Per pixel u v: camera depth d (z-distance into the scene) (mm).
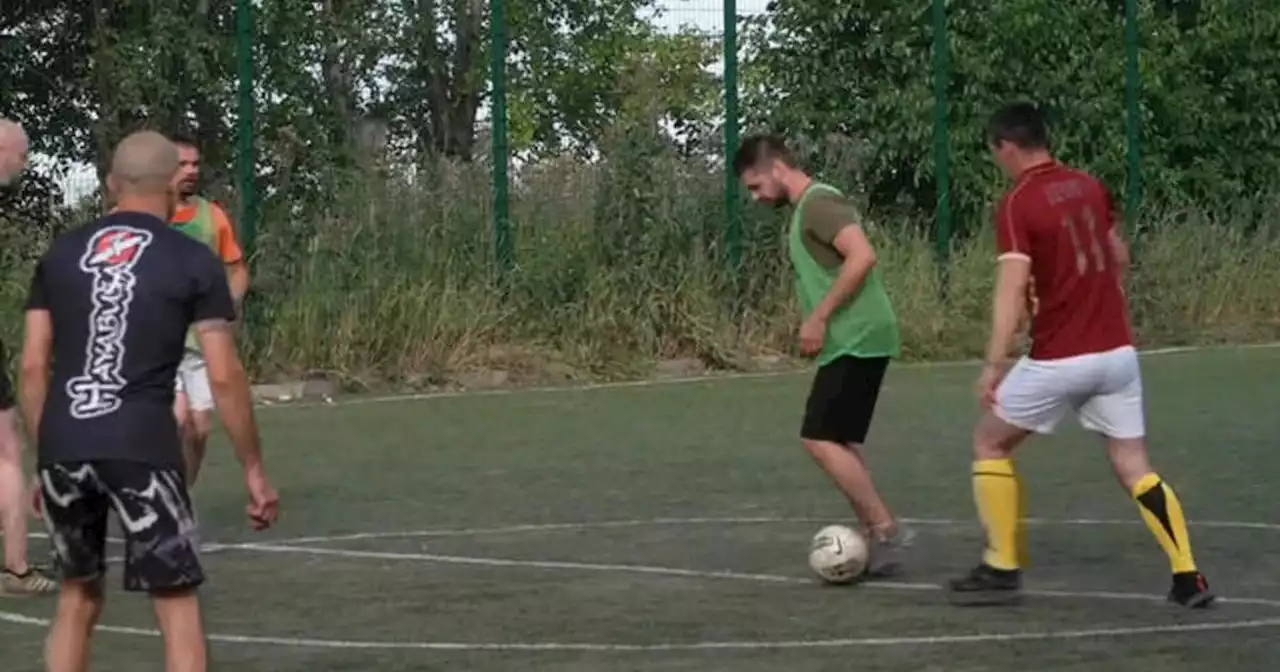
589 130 30469
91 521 6465
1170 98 27547
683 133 23547
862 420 9758
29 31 24906
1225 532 11039
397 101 28188
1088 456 14578
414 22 28062
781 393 19734
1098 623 8578
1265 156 28109
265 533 11516
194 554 6301
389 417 18141
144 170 6480
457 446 15828
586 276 21953
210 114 23641
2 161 8961
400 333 20875
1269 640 8164
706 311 22281
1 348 9508
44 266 6391
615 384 20953
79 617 6586
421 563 10422
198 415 10531
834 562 9531
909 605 9078
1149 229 26016
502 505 12547
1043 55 27344
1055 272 8812
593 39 30812
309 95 24172
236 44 23281
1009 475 9070
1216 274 25844
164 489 6230
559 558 10531
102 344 6234
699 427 16922
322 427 17375
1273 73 28203
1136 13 25922
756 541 11000
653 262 22297
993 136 9000
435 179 22141
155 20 23812
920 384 20422
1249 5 28062
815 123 26906
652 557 10523
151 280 6285
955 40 26969
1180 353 23703
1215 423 16469
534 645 8273
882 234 24172
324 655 8117
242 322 19703
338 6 26141
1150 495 8898
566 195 22469
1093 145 27406
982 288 24219
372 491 13297
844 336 9664
